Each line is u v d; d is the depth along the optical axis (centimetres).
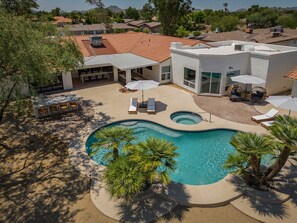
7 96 1648
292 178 1266
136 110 2147
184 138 1794
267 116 1981
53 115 2116
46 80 1809
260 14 11431
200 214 1070
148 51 3394
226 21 9975
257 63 2469
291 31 5847
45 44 1750
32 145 1647
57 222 1033
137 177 1055
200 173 1410
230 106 2284
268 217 1038
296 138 1041
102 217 1059
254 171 1197
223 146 1691
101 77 3228
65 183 1271
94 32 9150
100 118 2053
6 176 1330
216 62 2420
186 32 7794
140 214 1063
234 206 1105
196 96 2572
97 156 1566
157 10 6688
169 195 1154
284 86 2630
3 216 1063
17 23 1452
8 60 1421
